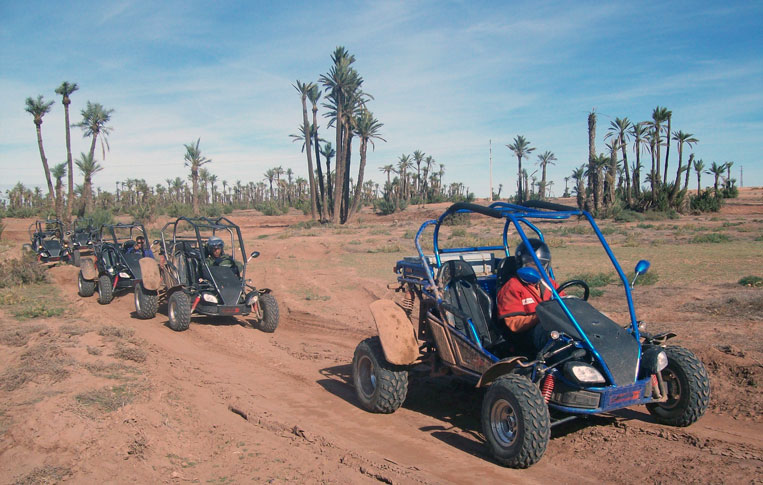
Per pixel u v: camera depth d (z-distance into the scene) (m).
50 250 21.52
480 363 5.41
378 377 6.01
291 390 7.07
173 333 10.62
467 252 6.59
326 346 9.57
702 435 5.05
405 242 30.89
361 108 57.06
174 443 5.11
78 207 59.03
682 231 32.62
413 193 128.88
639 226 37.91
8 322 10.44
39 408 5.58
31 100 46.25
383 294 14.18
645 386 4.75
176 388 6.79
